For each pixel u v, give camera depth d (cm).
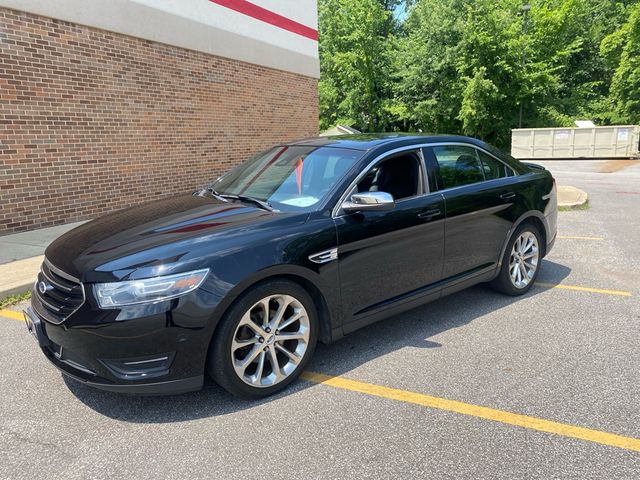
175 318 265
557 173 1741
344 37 3616
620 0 3466
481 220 426
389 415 286
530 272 490
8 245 674
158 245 285
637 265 580
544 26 3112
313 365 349
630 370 332
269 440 263
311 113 1523
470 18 2841
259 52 1259
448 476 234
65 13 793
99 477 236
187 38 1034
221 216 329
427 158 403
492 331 401
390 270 363
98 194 882
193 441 263
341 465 243
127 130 926
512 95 2973
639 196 1147
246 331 296
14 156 746
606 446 254
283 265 298
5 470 242
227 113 1176
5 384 328
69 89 815
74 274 277
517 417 281
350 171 355
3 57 719
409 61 3158
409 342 384
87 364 272
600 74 3525
